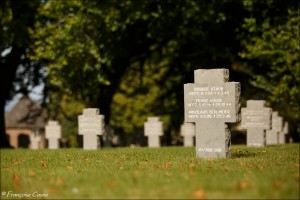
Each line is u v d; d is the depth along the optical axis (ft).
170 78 143.43
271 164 39.45
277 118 104.32
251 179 29.96
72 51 90.99
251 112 78.48
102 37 95.09
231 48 113.60
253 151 59.06
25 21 96.99
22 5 98.53
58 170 37.22
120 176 32.40
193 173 33.22
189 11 95.86
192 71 134.41
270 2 98.17
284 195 25.82
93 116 79.05
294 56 92.17
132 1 93.56
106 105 121.19
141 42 115.34
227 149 46.83
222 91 46.44
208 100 47.03
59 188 29.43
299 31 93.56
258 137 78.18
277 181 28.71
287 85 94.43
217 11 97.86
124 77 153.28
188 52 123.54
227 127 46.85
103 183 29.89
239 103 46.83
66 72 94.48
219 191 26.99
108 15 92.07
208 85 47.01
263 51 95.14
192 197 25.82
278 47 94.48
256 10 104.22
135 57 123.34
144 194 26.81
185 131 117.70
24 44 98.32
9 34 94.48
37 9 94.68
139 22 107.86
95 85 97.60
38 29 95.40
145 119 162.81
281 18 98.58
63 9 92.53
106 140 109.09
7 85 110.73
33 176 34.27
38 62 118.93
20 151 74.18
